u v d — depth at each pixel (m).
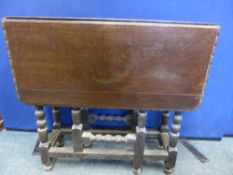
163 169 1.37
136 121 1.47
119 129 1.55
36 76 1.02
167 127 1.52
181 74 0.99
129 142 1.23
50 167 1.34
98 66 0.98
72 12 1.29
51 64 0.99
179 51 0.95
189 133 1.65
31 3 1.27
